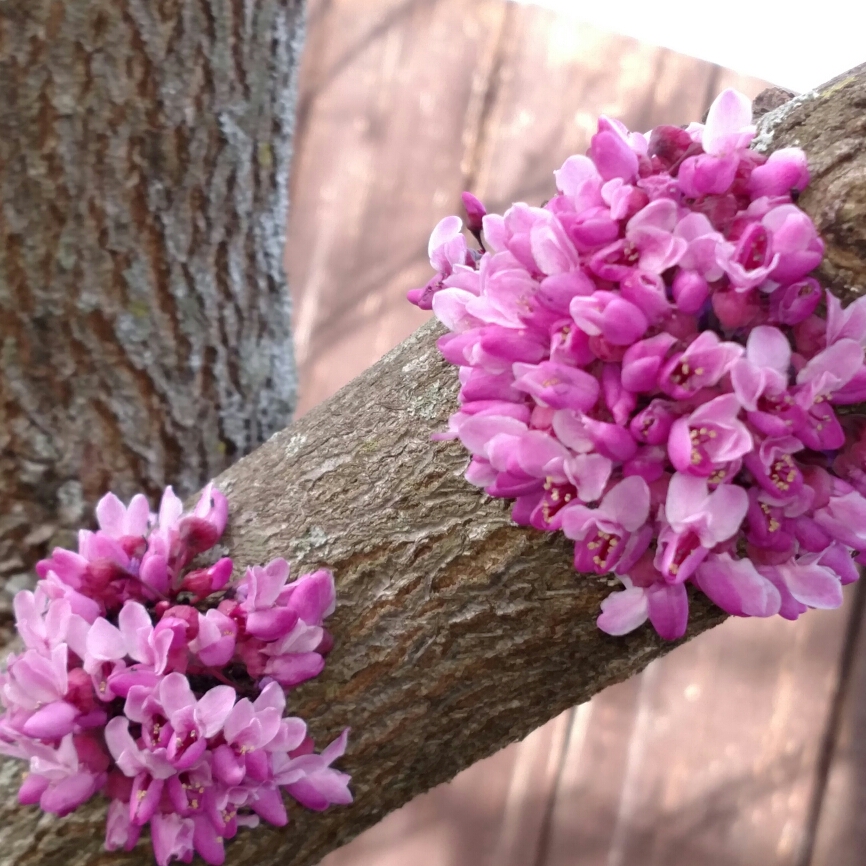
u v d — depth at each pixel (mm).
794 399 229
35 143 281
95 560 250
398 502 260
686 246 228
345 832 270
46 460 288
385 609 259
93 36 280
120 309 291
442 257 253
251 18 297
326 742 260
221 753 241
